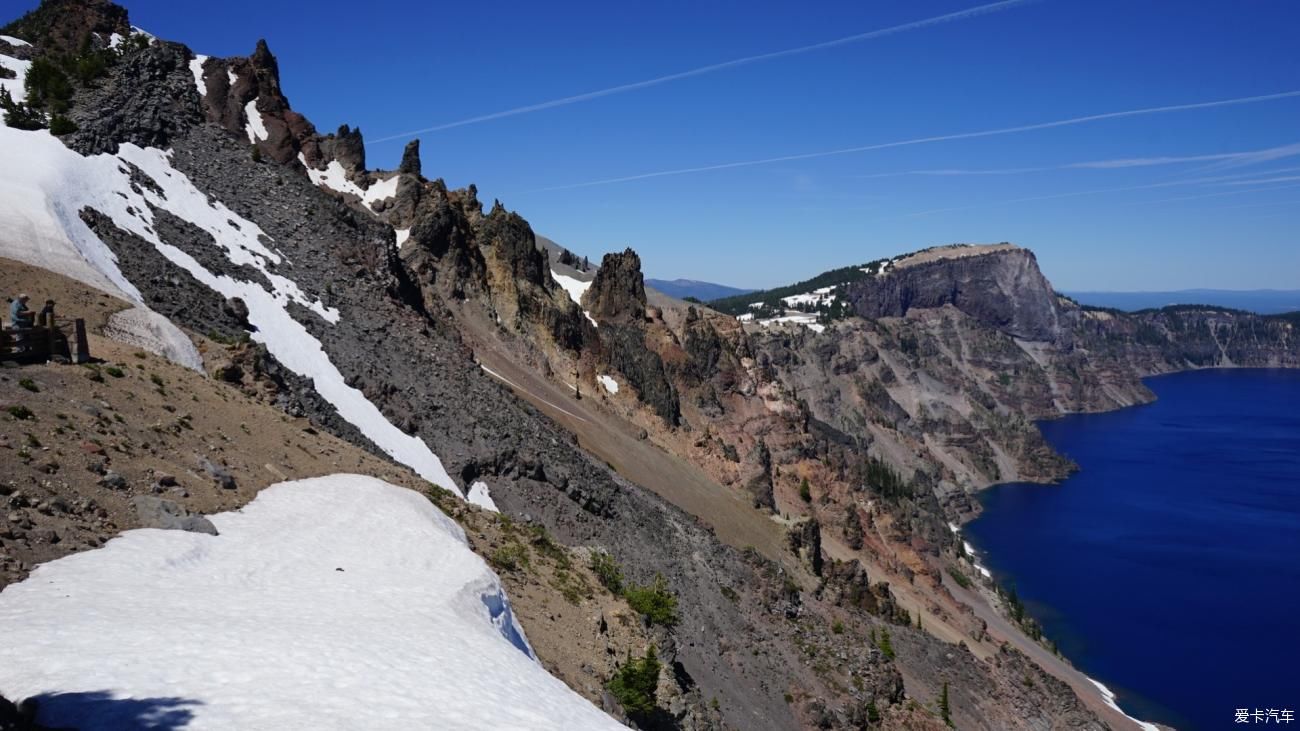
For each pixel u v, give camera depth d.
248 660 20.69
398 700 20.47
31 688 17.34
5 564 22.98
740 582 94.38
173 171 82.94
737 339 196.62
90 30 107.62
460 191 152.75
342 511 38.22
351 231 98.31
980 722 105.00
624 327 168.25
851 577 125.75
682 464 134.00
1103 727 118.44
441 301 125.62
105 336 45.94
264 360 57.19
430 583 32.78
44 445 29.95
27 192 57.69
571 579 50.41
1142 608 194.12
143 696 17.86
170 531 29.17
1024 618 176.75
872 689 88.69
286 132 134.88
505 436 82.12
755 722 69.19
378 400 71.75
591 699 36.25
